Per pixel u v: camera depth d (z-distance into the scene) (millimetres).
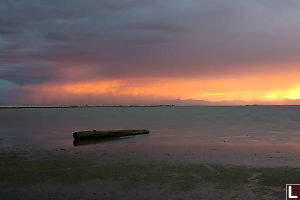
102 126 56125
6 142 29203
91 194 12289
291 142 28344
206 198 11773
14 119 83562
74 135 30953
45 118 91375
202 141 29672
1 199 11711
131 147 25266
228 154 21328
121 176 15008
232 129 45625
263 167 16906
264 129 45156
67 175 15234
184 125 57031
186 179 14438
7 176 15062
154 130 44531
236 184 13609
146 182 13953
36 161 18828
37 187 13219
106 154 21453
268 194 12203
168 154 21391
